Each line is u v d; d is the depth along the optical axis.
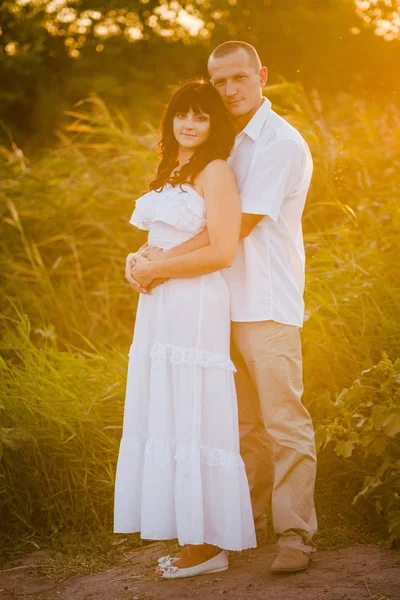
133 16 13.09
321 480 3.75
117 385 4.36
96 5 13.04
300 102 6.96
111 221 6.85
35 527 3.79
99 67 12.68
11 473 3.95
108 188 7.05
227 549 3.01
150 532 3.00
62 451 4.01
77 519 3.80
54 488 3.93
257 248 3.14
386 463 3.41
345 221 5.58
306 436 3.16
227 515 3.00
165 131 3.19
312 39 12.12
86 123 11.07
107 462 3.99
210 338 3.05
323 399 3.71
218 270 3.04
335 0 12.48
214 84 3.24
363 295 4.57
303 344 4.28
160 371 3.05
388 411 3.37
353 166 6.00
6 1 12.94
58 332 6.16
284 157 3.08
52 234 6.91
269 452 3.41
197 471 2.99
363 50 11.80
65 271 6.63
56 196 7.15
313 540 3.40
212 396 3.04
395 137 6.18
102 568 3.37
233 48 3.19
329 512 3.63
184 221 3.07
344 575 3.02
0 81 12.81
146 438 3.11
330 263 5.05
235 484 3.02
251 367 3.18
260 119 3.19
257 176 3.08
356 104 7.00
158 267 3.05
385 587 2.88
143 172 7.00
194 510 2.97
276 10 12.59
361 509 3.58
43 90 12.55
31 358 4.72
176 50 12.72
